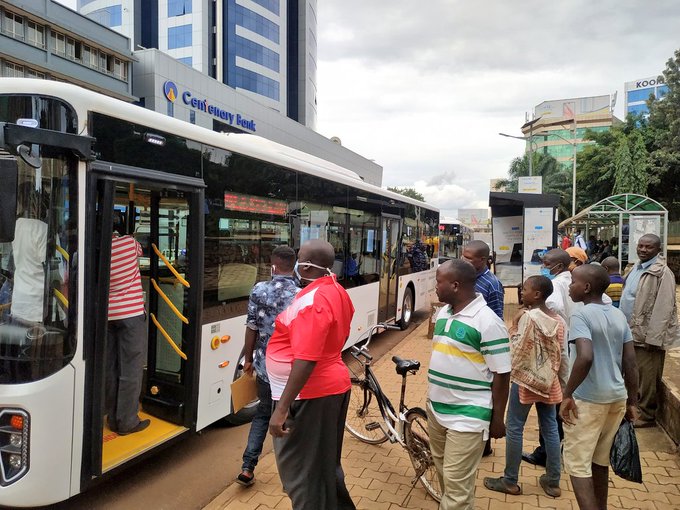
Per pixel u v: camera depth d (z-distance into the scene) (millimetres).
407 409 4473
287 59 72312
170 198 4594
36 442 3236
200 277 4500
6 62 22672
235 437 5371
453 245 26344
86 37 25453
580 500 3230
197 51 58094
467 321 3086
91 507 3967
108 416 4242
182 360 4523
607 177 31781
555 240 13680
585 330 3238
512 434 4059
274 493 4113
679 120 26656
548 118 92750
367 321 9000
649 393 5473
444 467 3117
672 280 5250
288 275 4105
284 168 6020
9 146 3018
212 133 4785
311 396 2938
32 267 3295
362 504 3949
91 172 3469
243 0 60000
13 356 3232
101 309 3562
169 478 4457
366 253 8922
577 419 3287
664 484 4281
